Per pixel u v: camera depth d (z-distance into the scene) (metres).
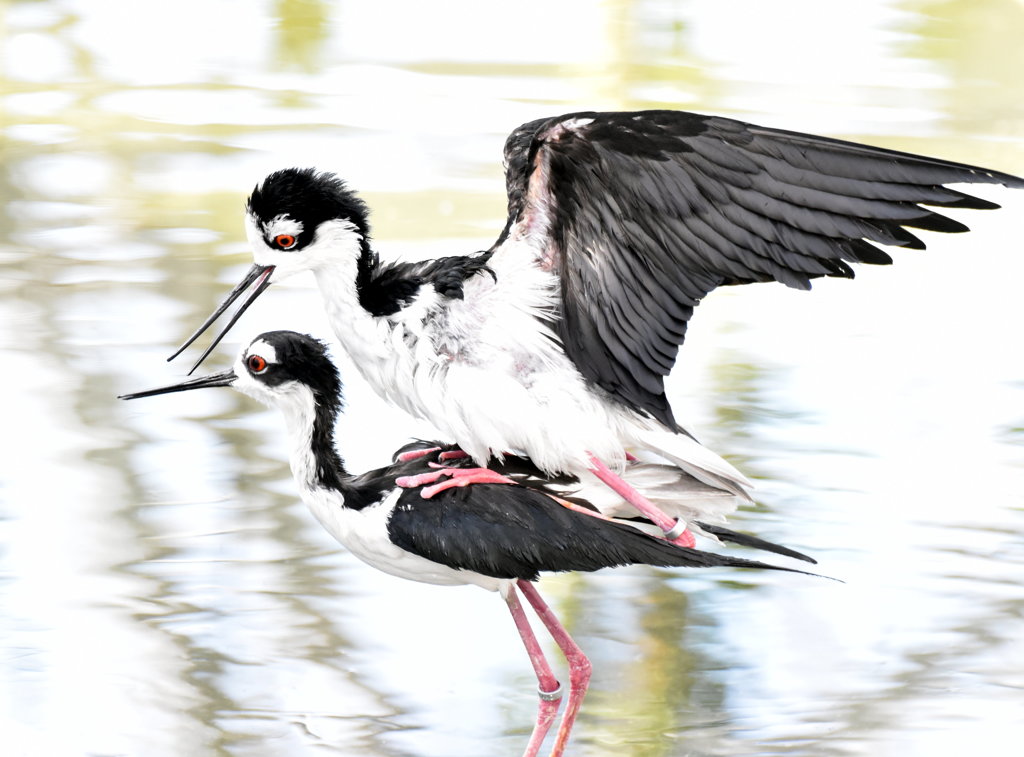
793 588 11.09
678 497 8.77
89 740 9.16
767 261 7.94
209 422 13.16
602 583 11.29
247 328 14.77
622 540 8.37
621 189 8.05
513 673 10.12
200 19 25.31
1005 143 20.23
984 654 10.27
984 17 25.61
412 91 22.17
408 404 8.73
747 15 25.55
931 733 9.41
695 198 7.97
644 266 8.16
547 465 8.57
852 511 11.99
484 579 9.12
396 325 8.54
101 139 20.30
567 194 8.13
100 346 14.42
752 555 11.45
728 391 14.02
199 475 12.31
